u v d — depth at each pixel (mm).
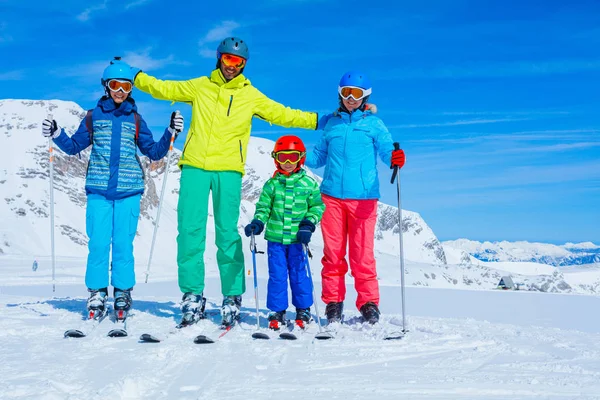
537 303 10617
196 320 4547
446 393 2693
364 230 5043
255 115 5023
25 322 4621
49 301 6355
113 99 4969
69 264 38844
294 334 4090
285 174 4820
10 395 2500
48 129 4871
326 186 5145
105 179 4820
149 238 74875
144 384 2707
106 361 3242
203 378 2900
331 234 5090
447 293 13633
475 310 8719
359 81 5012
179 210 4699
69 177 88375
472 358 3475
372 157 5125
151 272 34094
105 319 4797
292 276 4773
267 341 3986
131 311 5305
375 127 5145
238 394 2617
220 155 4691
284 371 3088
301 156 4789
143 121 5098
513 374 3072
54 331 4242
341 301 5141
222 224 4648
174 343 3844
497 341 4039
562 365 3287
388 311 8125
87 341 3781
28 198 76875
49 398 2439
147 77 4965
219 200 4676
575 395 2691
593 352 3766
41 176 83875
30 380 2777
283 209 4730
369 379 2926
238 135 4793
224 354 3529
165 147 4988
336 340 3992
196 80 4895
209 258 55938
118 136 4902
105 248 4812
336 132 5152
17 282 17859
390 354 3613
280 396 2592
